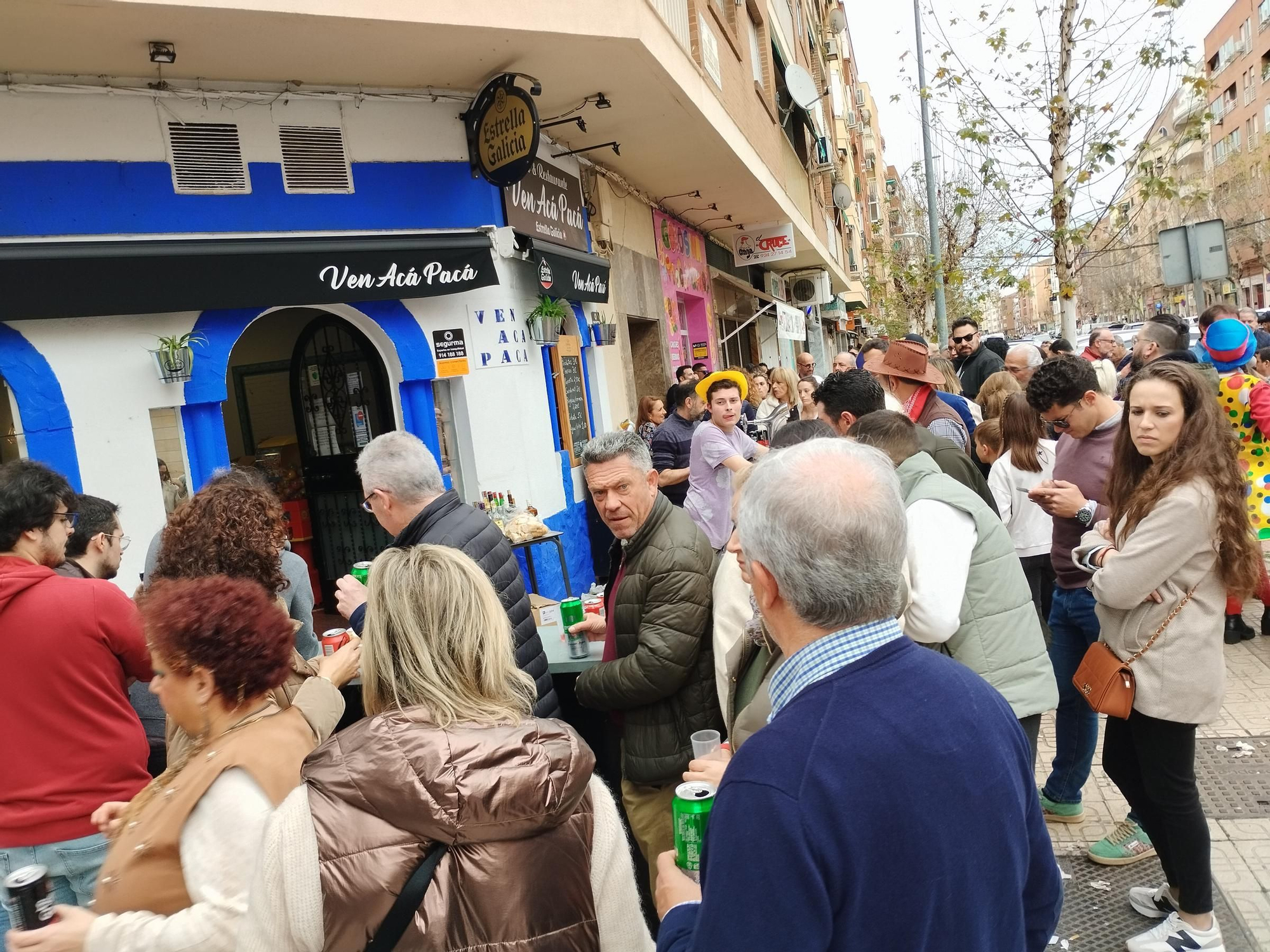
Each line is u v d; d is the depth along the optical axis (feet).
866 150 159.53
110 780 9.30
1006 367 26.12
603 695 10.12
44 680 9.03
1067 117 36.81
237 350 30.22
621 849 5.88
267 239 20.52
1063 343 30.83
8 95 17.61
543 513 26.04
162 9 16.16
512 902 5.20
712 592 9.77
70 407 17.95
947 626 8.85
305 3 17.43
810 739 4.44
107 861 6.21
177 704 6.50
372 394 24.84
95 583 9.52
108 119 18.69
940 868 4.34
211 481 10.98
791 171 50.75
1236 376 19.69
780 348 74.43
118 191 18.75
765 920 4.15
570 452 28.19
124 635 9.38
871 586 4.73
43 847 9.00
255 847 5.76
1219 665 9.39
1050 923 5.38
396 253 21.80
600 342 31.32
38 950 5.87
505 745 5.50
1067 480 13.37
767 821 4.24
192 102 19.70
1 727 9.00
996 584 9.45
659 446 28.19
